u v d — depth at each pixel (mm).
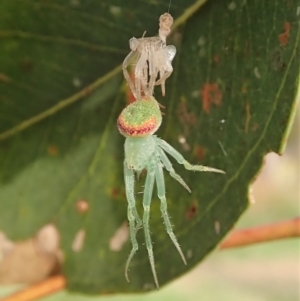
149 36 52
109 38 53
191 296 174
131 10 51
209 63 48
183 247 50
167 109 51
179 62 50
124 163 56
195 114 50
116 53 54
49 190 60
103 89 56
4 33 54
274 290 184
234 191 45
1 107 58
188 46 49
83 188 60
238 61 45
